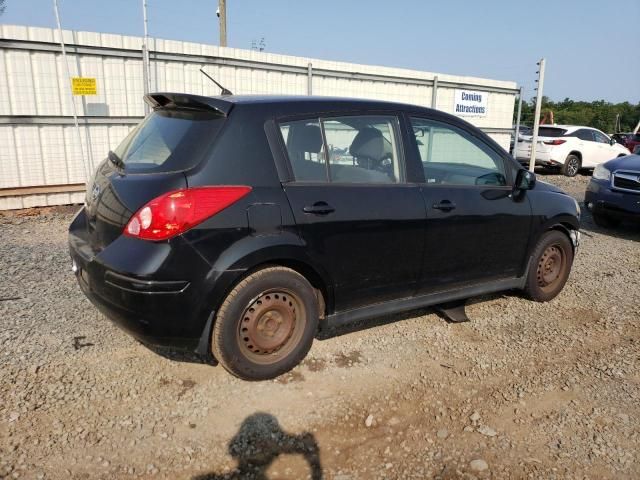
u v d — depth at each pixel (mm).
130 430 2914
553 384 3631
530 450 2934
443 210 4031
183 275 2992
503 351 4078
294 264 3422
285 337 3469
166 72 10312
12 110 8758
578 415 3279
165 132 3432
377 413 3199
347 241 3559
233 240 3117
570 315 4855
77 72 9312
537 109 14898
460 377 3662
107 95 9695
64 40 9031
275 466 2725
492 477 2713
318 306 3625
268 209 3234
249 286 3229
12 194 8820
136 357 3666
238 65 11125
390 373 3664
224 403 3207
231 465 2711
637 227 9305
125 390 3277
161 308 2986
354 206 3582
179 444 2834
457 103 15164
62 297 4688
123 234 3051
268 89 11758
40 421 2932
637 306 5156
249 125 3301
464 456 2861
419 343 4137
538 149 17984
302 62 12039
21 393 3166
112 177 3371
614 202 8352
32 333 3939
